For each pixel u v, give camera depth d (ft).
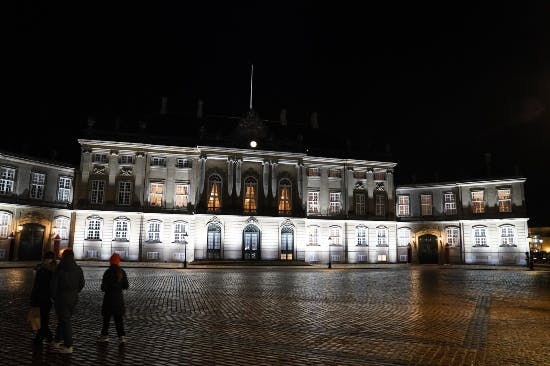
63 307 30.53
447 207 196.85
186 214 170.50
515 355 31.09
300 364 28.09
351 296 65.36
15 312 46.24
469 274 124.67
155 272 116.98
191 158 175.01
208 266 150.41
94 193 165.27
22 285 72.59
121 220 165.27
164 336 35.96
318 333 37.88
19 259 149.89
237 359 29.12
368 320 44.50
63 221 163.02
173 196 171.32
